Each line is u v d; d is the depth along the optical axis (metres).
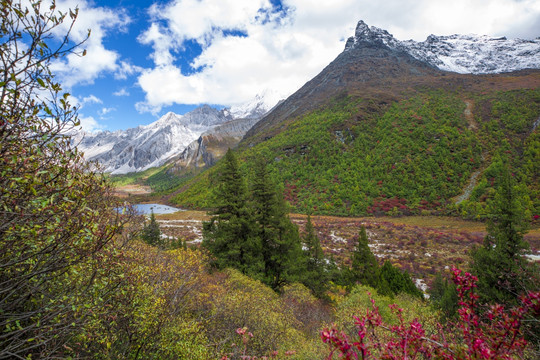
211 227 22.12
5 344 3.40
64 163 2.62
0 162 2.37
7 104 2.35
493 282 15.03
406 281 27.23
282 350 8.59
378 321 2.12
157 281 7.32
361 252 27.44
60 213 2.77
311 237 27.45
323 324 11.95
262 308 10.70
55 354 3.67
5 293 3.21
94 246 3.18
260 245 20.25
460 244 54.59
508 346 1.83
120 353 5.17
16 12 2.25
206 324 8.58
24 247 2.75
